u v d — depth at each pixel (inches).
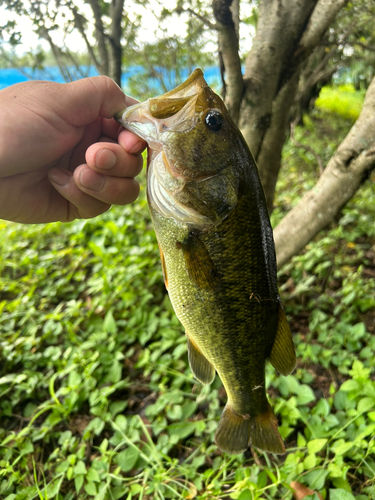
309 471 11.1
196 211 8.1
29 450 13.0
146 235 23.3
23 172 9.3
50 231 26.6
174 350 15.7
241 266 8.5
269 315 9.2
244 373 9.5
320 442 11.5
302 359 15.2
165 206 8.3
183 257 8.4
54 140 9.0
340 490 9.9
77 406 14.5
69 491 12.3
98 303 18.9
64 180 9.4
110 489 11.8
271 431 9.9
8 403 15.3
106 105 9.3
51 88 8.7
